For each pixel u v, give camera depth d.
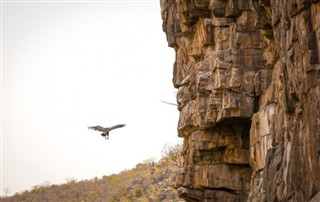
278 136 37.84
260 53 44.94
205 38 47.16
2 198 142.12
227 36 45.69
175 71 54.69
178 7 49.25
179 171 50.06
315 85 29.72
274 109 40.03
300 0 30.17
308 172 30.75
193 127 48.88
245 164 47.72
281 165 35.84
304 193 31.36
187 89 49.19
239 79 44.75
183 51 52.50
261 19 40.06
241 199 48.06
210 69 46.09
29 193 142.00
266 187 37.00
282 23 32.50
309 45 29.92
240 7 45.09
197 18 48.44
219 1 45.84
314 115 29.72
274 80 40.94
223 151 48.31
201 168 48.88
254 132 42.69
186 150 50.94
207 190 48.94
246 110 44.59
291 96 31.98
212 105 45.53
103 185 134.12
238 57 45.06
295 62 31.20
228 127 47.28
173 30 53.47
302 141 31.27
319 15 29.48
